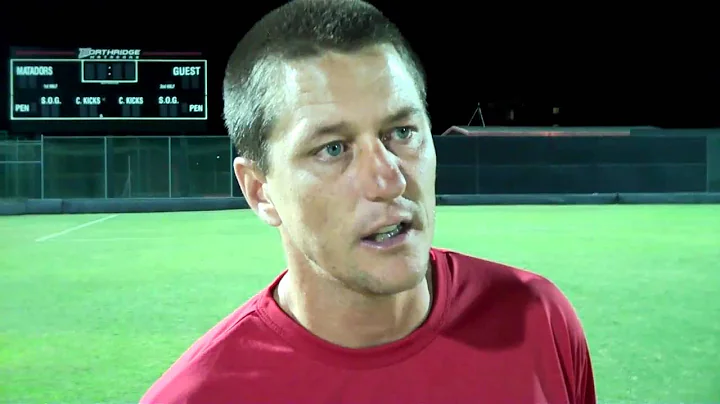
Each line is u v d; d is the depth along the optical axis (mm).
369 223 918
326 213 934
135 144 18438
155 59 20953
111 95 20984
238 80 1021
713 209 15797
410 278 939
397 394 1088
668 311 6012
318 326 1106
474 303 1187
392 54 969
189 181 18609
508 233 11516
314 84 922
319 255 962
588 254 9281
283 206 983
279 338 1118
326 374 1093
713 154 17641
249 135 996
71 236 11984
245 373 1103
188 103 21156
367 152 926
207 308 6414
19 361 4789
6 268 8758
